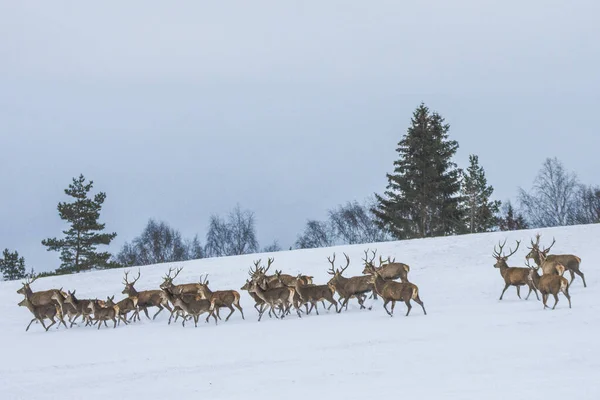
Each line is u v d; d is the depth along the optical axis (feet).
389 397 96.94
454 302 214.69
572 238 300.20
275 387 110.52
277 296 213.87
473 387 99.86
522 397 91.50
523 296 215.31
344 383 109.81
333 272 224.74
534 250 241.76
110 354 160.45
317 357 135.33
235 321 215.31
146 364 142.10
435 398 94.17
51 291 253.85
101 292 281.74
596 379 100.17
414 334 155.33
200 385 116.78
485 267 269.03
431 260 289.94
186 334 190.70
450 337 146.92
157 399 107.96
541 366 111.55
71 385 124.16
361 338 155.53
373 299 240.94
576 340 131.85
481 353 125.29
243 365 132.67
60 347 179.63
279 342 159.22
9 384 128.26
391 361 125.08
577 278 233.96
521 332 146.20
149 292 234.79
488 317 173.68
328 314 214.48
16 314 256.52
